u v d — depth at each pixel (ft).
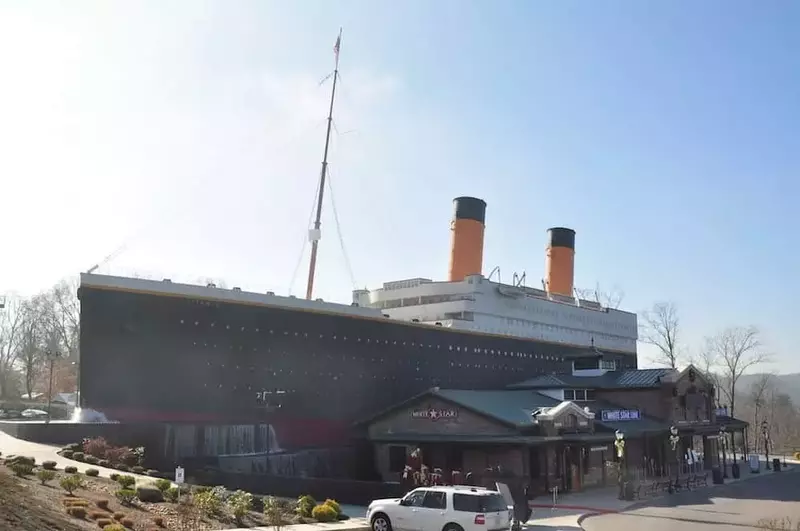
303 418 150.51
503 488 99.96
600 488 147.74
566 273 262.47
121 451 109.50
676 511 111.75
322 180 201.16
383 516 80.07
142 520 69.31
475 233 222.07
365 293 234.79
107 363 126.11
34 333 322.34
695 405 191.83
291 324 152.35
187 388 134.00
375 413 166.20
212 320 139.44
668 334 335.67
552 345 233.35
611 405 187.93
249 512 85.35
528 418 141.08
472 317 204.54
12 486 66.03
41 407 257.34
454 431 141.38
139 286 131.23
